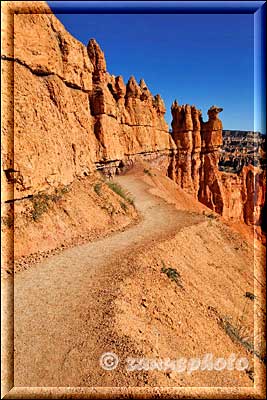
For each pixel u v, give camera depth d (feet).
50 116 57.47
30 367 24.47
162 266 49.21
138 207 93.30
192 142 223.92
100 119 116.16
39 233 45.24
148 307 36.76
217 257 70.90
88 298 33.42
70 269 40.45
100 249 50.26
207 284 56.54
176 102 229.45
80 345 26.96
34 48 54.80
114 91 157.07
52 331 28.07
